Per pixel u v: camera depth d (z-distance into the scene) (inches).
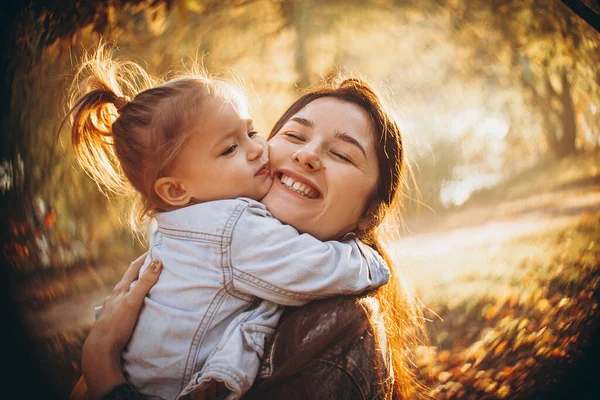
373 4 378.0
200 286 65.8
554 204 350.9
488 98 487.8
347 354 62.7
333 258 66.2
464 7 337.7
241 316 65.6
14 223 210.4
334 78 85.6
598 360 125.2
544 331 167.9
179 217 69.4
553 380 133.8
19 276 200.4
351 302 65.9
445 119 493.4
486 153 511.2
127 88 91.7
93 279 250.2
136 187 73.0
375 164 73.1
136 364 66.2
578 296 187.3
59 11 172.6
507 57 381.7
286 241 65.9
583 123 425.7
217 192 70.3
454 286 227.6
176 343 64.9
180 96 70.2
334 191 69.7
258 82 361.7
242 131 71.6
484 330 181.8
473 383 150.0
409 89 469.1
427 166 468.1
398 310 82.4
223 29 300.4
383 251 80.8
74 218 254.8
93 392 64.7
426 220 384.2
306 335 63.1
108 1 186.1
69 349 175.8
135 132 70.5
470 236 315.6
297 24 372.2
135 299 67.7
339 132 71.0
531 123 514.6
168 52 234.7
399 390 78.8
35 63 179.3
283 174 73.0
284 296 64.9
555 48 287.3
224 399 61.6
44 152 221.5
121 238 281.9
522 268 233.9
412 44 411.5
